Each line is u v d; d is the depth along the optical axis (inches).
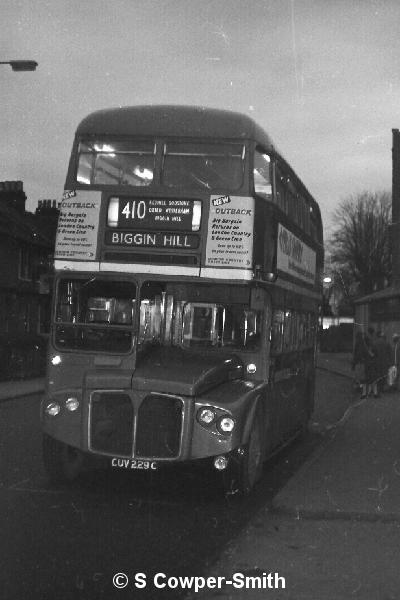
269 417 444.1
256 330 426.0
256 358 425.4
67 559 278.2
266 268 430.6
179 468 473.1
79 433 381.7
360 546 302.5
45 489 402.6
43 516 343.9
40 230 1749.5
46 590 243.9
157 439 372.8
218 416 371.6
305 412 641.0
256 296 426.3
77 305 407.2
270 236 439.2
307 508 351.3
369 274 3262.8
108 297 405.7
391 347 1058.1
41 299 1696.6
